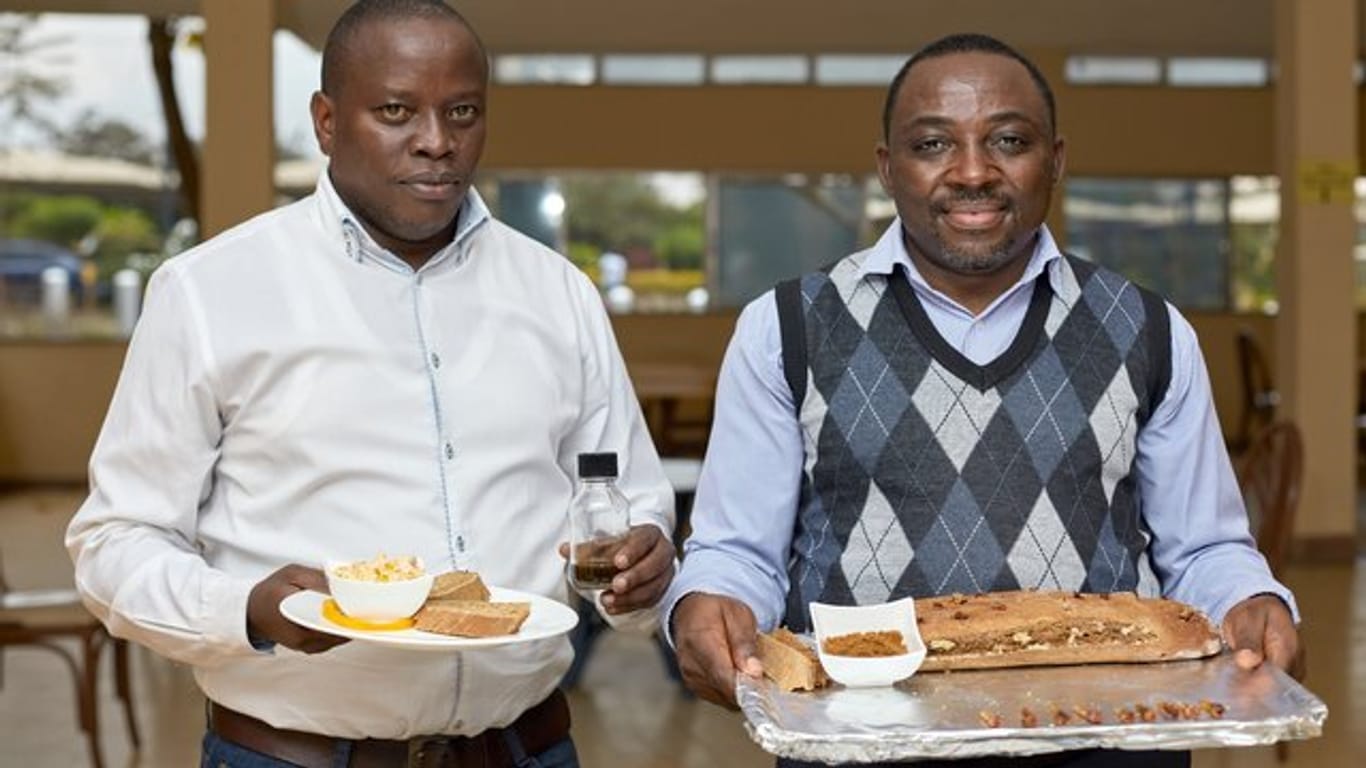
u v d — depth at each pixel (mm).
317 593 1766
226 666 1984
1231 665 1869
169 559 1878
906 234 2061
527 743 2090
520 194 12305
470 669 1979
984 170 1952
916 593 2018
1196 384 2090
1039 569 2012
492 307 2043
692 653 1931
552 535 2062
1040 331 2053
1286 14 7934
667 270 12398
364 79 1896
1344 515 7961
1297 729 1649
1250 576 2012
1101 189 12680
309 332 1949
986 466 2021
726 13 10383
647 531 1926
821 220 12422
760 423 2094
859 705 1725
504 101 12164
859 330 2057
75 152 11820
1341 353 7906
